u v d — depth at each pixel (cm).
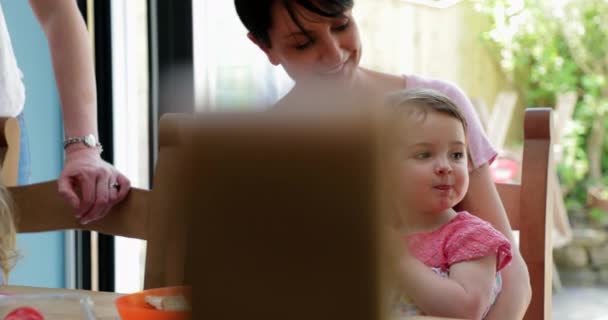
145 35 217
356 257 11
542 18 482
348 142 10
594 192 473
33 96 206
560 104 462
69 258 215
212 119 11
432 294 85
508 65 473
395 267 11
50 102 212
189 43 210
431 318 54
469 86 447
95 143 112
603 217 454
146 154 219
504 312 97
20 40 203
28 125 205
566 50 490
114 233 102
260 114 11
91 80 121
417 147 98
